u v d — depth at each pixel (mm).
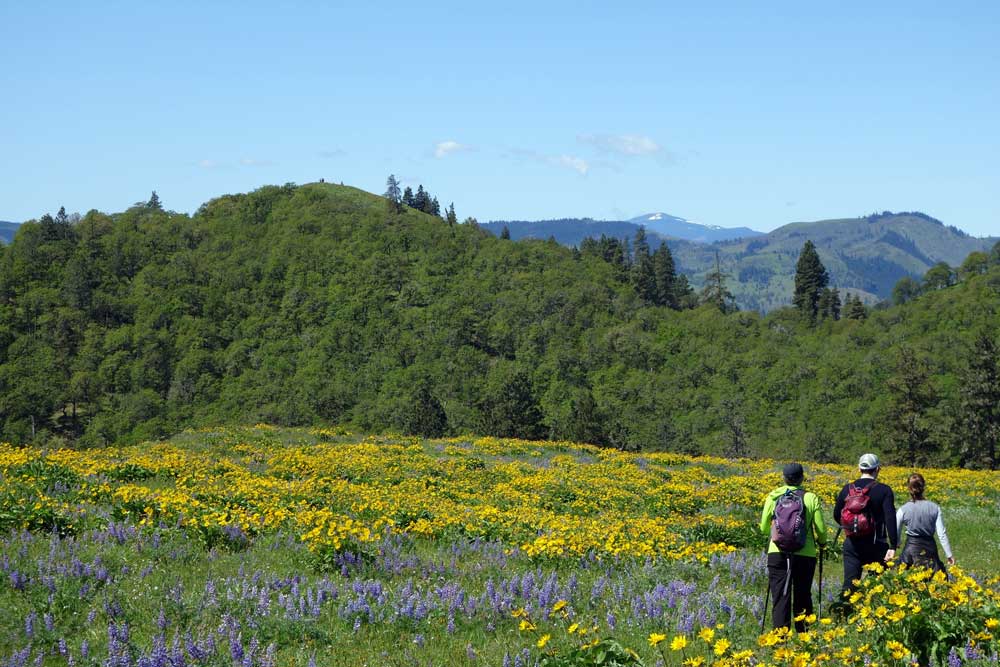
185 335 161750
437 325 176375
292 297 180000
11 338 152750
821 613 9523
